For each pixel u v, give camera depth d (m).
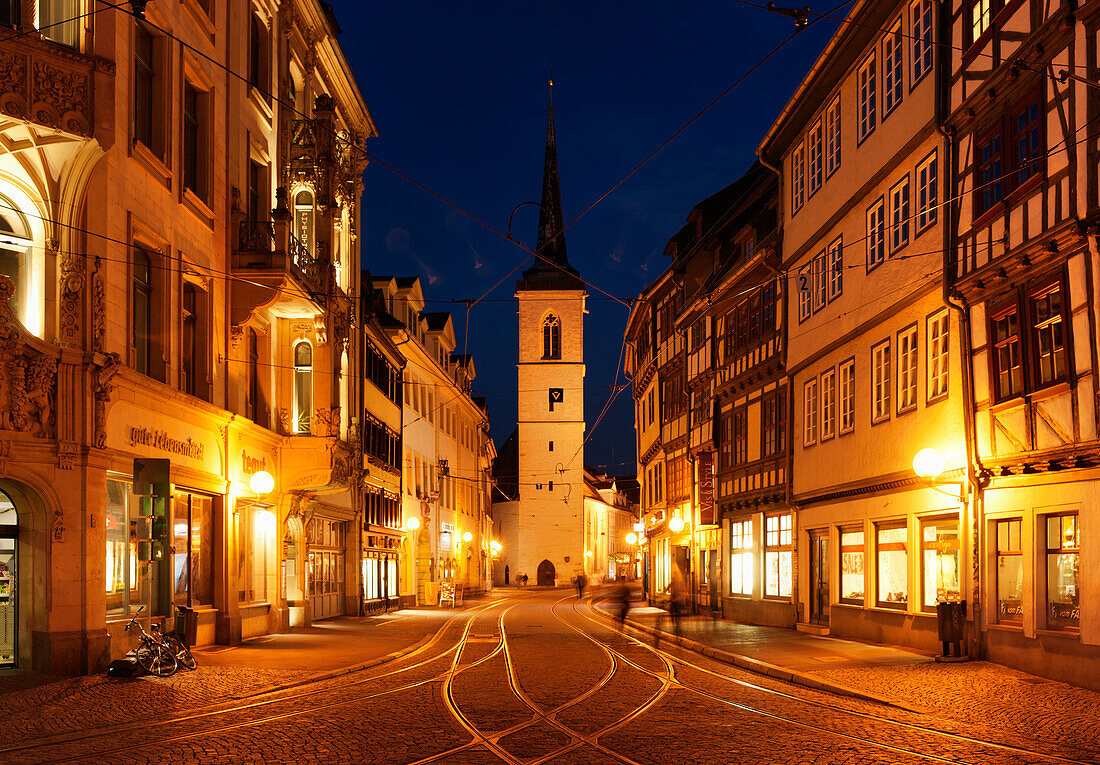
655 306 48.12
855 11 23.03
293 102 28.14
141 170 18.56
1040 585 16.45
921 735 11.28
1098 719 12.29
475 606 50.84
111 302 17.27
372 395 41.94
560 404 89.94
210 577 22.50
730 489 34.62
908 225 21.53
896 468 21.89
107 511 17.27
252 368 26.02
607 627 32.22
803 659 19.11
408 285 51.94
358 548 38.81
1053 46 15.92
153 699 13.73
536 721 12.31
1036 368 16.53
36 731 11.29
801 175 29.00
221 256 22.78
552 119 91.56
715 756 10.05
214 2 22.52
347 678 17.19
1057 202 15.76
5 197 15.94
